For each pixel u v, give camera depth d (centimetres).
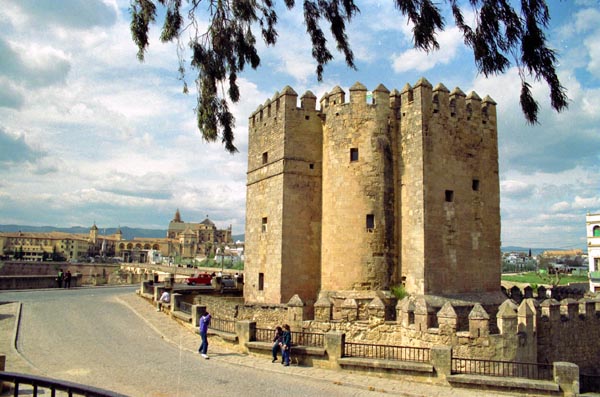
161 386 1655
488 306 2894
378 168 3077
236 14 1566
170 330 2719
